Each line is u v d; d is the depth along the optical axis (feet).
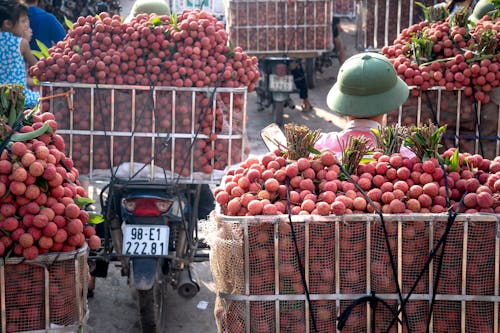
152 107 17.19
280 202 12.12
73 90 17.13
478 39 19.12
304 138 12.66
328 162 12.44
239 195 12.26
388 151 13.46
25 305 11.57
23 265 11.48
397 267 11.59
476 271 11.54
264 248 11.62
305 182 12.17
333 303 11.69
